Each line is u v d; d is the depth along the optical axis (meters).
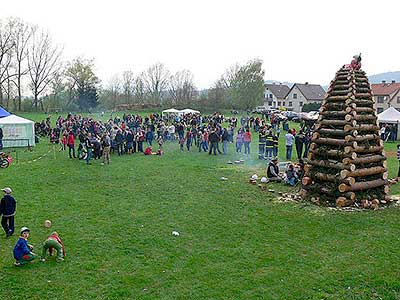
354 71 15.91
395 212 14.21
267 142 25.62
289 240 11.50
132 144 28.36
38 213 13.70
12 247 10.80
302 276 9.28
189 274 9.32
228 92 89.75
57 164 23.58
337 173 15.08
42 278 9.04
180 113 60.84
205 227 12.52
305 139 25.34
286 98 110.31
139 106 89.31
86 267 9.60
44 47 92.06
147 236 11.68
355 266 9.80
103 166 22.94
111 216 13.49
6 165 22.47
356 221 13.15
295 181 17.98
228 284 8.87
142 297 8.28
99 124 38.31
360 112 15.55
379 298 8.39
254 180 18.58
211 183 18.52
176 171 21.41
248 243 11.25
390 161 25.33
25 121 32.50
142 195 16.30
